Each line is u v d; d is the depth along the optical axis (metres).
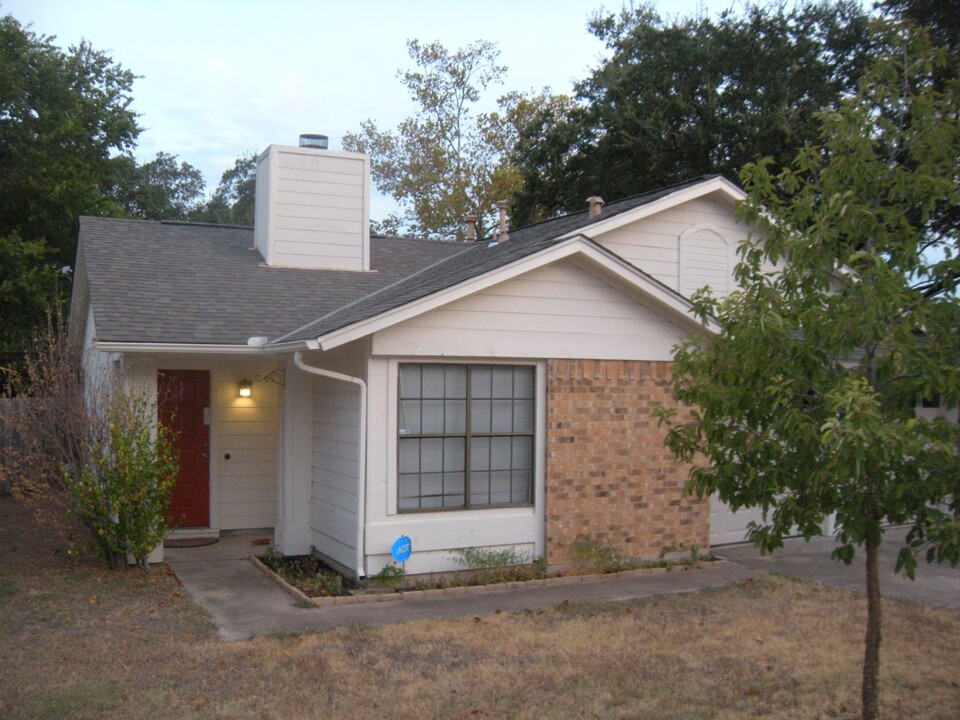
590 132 26.83
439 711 6.05
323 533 11.01
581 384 10.74
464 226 35.47
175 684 6.44
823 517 5.36
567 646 7.55
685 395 5.85
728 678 6.77
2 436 12.87
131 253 13.48
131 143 28.47
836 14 24.14
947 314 5.29
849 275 5.55
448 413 10.16
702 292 6.29
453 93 36.69
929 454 4.94
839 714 6.10
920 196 5.49
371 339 9.60
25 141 24.00
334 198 14.59
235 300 12.27
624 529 10.92
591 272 10.80
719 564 11.15
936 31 18.28
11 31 24.31
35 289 22.45
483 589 9.60
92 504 9.79
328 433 10.87
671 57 25.25
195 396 12.66
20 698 6.05
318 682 6.55
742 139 23.47
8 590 9.10
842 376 5.31
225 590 9.53
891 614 8.68
